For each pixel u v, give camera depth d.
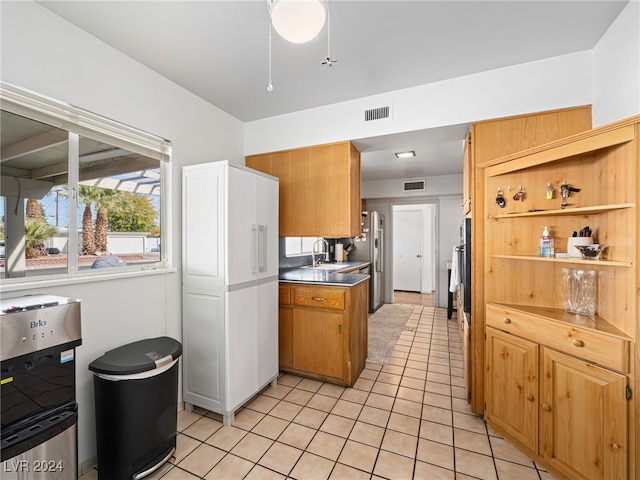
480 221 2.21
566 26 1.72
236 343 2.17
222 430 2.05
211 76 2.25
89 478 1.67
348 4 1.54
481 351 2.20
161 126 2.22
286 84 2.39
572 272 1.79
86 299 1.73
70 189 1.71
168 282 2.23
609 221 1.57
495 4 1.55
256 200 2.40
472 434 2.00
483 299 2.19
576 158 1.80
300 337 2.83
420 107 2.42
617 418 1.35
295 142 2.93
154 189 2.22
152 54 1.97
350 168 2.75
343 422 2.14
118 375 1.52
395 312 5.41
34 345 1.20
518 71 2.12
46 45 1.56
